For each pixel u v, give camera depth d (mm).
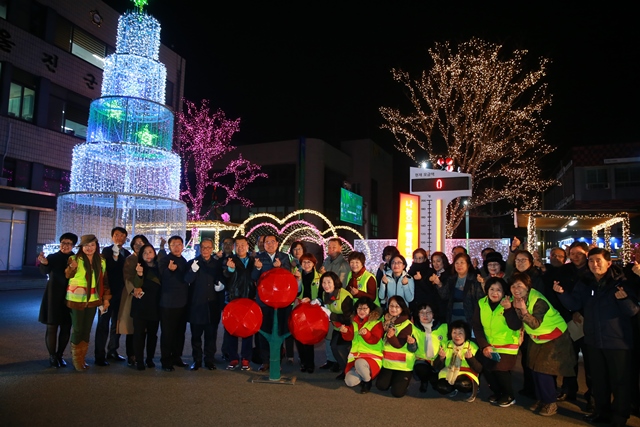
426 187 10602
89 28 22266
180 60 28078
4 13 18469
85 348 5969
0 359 6367
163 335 6008
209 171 37531
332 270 6586
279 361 5680
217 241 18828
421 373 5398
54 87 20422
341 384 5641
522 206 27328
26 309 10836
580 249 5270
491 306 5078
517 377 6289
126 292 6324
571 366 4688
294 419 4367
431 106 19031
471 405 4977
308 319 5293
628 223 11883
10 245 18484
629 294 4352
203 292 6156
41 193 18406
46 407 4527
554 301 5520
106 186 15430
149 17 16688
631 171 25719
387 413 4633
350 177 40375
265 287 5434
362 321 5508
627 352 4336
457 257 5809
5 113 18281
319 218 34125
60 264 6008
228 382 5559
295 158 35125
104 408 4531
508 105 18156
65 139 20781
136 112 15336
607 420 4473
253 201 36188
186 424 4168
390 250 7148
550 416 4668
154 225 15922
